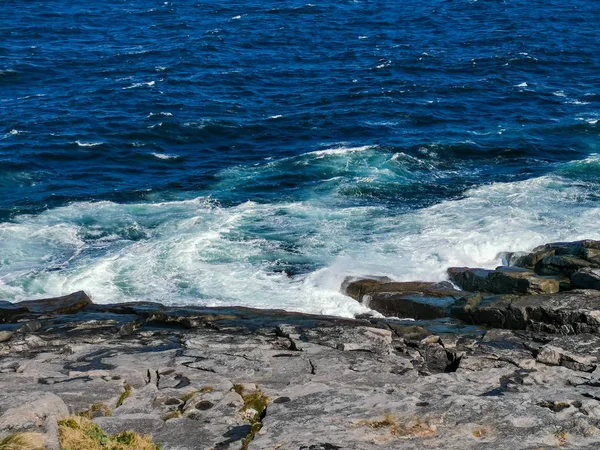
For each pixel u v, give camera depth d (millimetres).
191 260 46031
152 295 42625
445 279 43344
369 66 90062
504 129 69375
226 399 26859
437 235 48094
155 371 29906
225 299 42094
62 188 57938
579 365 31953
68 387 28281
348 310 41312
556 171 59500
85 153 65000
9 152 64375
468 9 121188
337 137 68562
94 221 52031
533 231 47906
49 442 21328
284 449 22797
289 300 41969
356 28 110062
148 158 64375
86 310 40312
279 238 48750
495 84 83125
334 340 34250
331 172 60188
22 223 51656
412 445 22984
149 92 80875
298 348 33438
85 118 72938
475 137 67562
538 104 77000
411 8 123062
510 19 112875
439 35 105062
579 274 40219
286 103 77750
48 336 36406
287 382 29172
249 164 62719
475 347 34688
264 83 84625
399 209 53000
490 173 59844
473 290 41906
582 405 25922
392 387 28625
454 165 61781
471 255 45625
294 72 88500
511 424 24266
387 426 24281
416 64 90312
